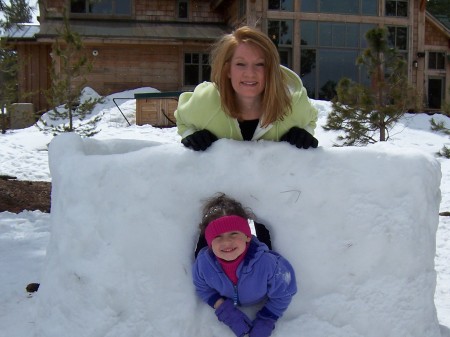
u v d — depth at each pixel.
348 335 2.57
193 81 20.30
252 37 2.61
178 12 22.08
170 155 2.71
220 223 2.40
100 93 19.72
